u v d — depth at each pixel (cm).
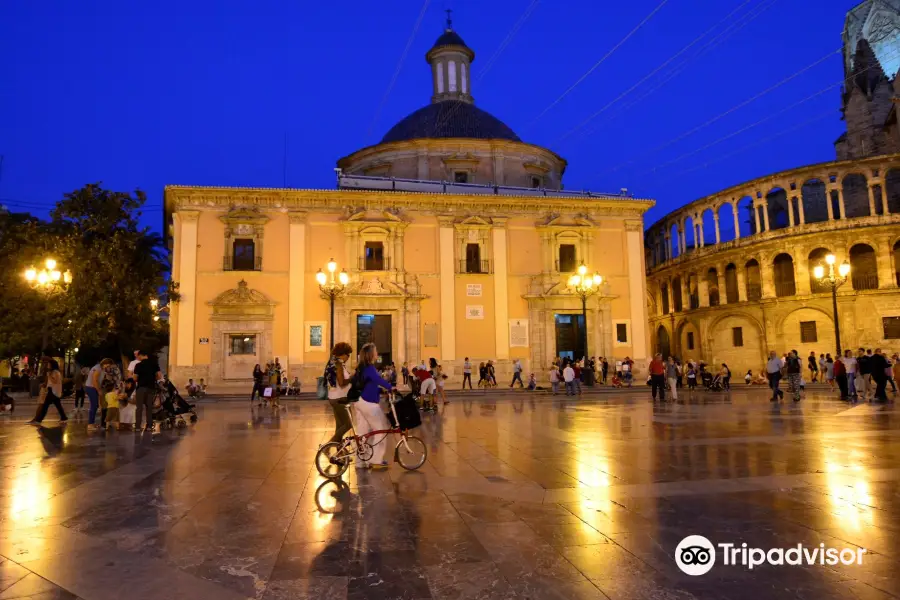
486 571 450
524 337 3447
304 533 552
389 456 999
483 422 1532
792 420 1479
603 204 3603
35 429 1484
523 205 3534
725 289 4288
